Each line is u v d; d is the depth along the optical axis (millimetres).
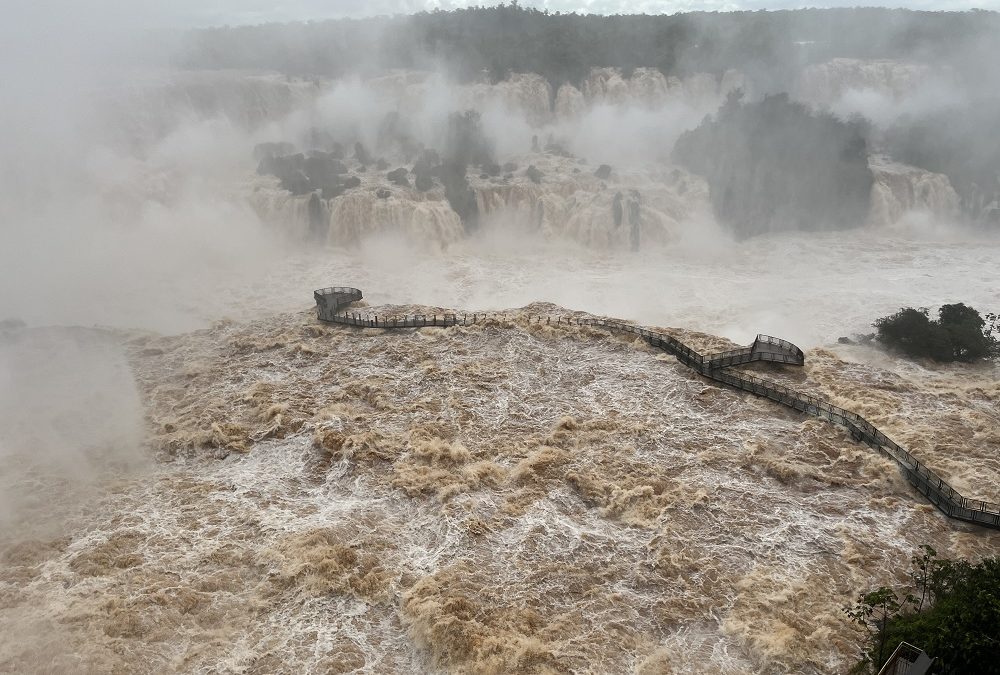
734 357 53219
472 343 56531
